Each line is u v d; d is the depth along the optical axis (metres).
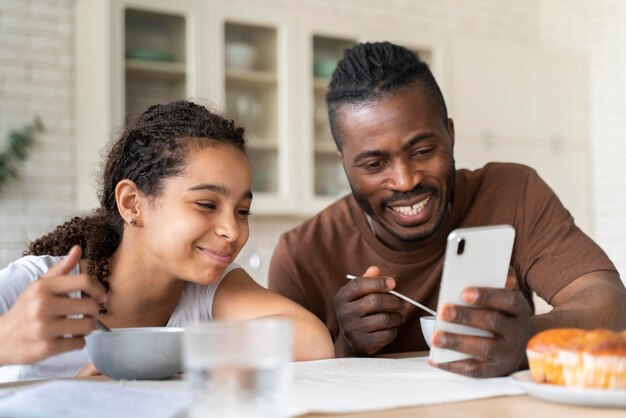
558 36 4.68
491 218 1.63
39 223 3.31
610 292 1.26
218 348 0.58
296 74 3.54
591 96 4.51
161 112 1.25
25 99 3.31
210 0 3.32
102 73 3.11
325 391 0.81
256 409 0.58
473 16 4.48
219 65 3.34
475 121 4.04
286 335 0.60
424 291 1.62
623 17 4.38
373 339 1.31
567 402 0.75
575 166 4.42
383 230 1.62
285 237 1.73
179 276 1.19
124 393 0.73
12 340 0.86
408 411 0.73
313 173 3.59
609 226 4.41
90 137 3.23
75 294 1.22
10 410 0.67
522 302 0.94
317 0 3.97
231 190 1.17
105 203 1.31
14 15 3.31
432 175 1.47
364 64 1.47
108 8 3.07
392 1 4.21
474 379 0.91
